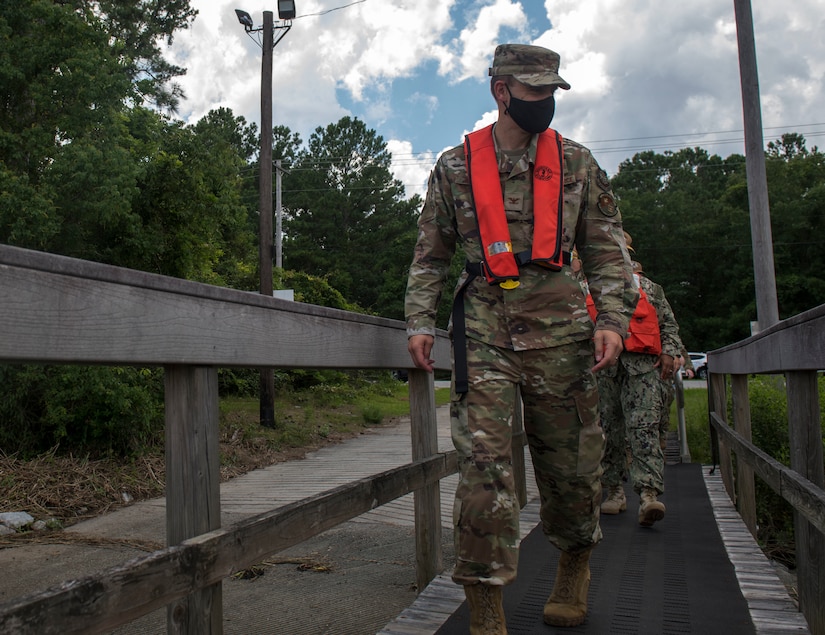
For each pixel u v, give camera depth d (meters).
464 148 2.43
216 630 1.71
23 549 4.59
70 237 7.72
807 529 2.48
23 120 7.72
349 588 3.68
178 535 1.67
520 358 2.26
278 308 2.08
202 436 1.74
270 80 12.82
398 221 55.03
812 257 45.41
